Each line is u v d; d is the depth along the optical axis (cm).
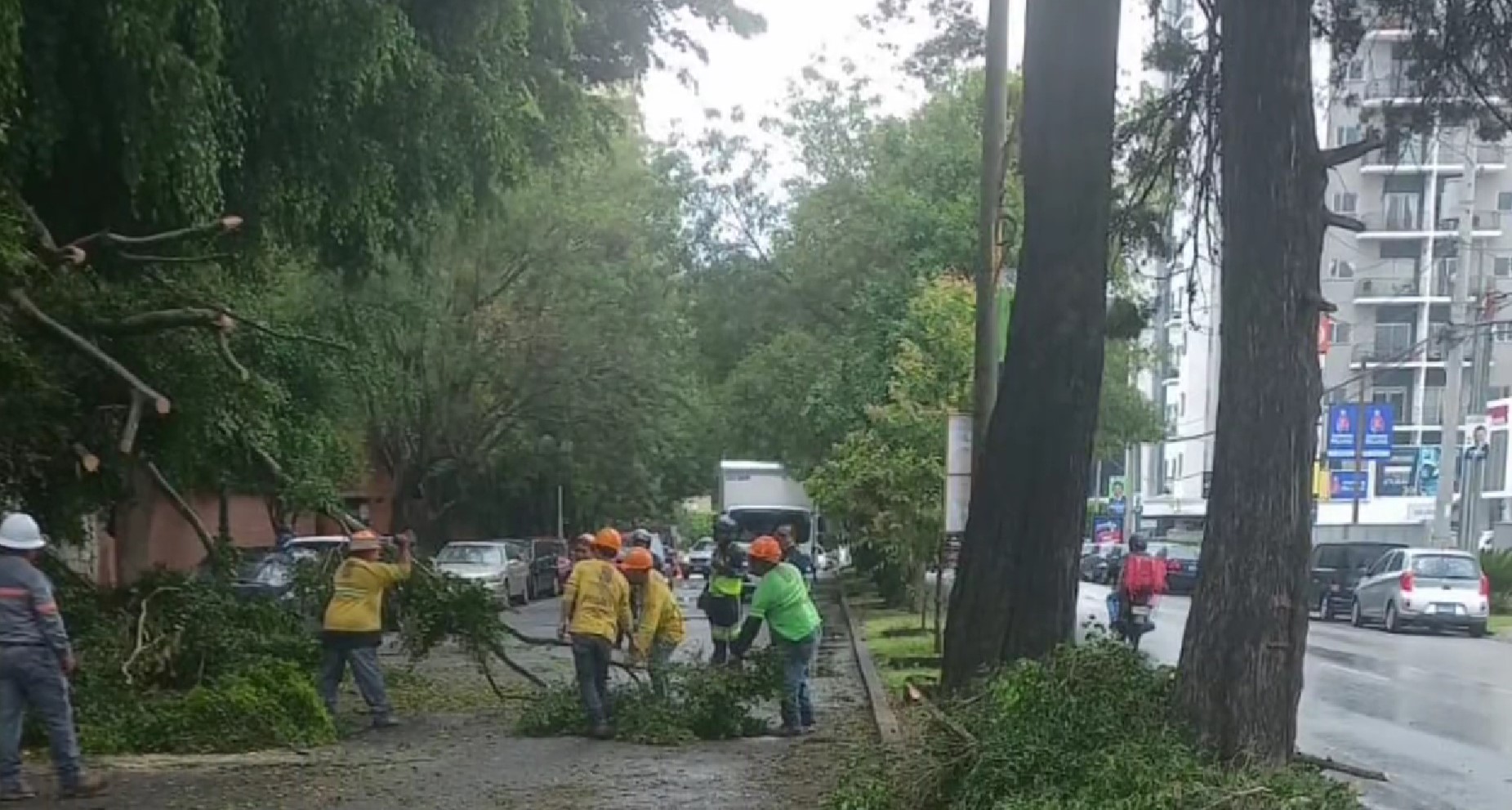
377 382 2673
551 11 1711
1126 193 1267
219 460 1725
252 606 1379
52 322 1155
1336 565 3334
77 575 1379
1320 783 671
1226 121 774
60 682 920
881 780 812
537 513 5766
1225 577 743
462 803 922
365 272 1780
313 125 1402
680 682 1243
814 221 3666
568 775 1027
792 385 3609
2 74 1013
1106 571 4838
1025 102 1109
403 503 4062
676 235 4097
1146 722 752
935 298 2377
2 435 1221
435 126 1482
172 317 1266
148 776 1002
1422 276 6225
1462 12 1053
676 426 4697
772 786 979
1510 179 5966
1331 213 800
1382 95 1142
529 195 3525
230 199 1432
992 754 739
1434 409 6253
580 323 3966
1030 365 1074
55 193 1379
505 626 1491
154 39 1136
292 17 1271
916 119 3472
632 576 1285
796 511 4138
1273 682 730
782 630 1232
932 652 1948
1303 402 745
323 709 1209
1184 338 6738
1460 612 2703
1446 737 1309
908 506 2186
